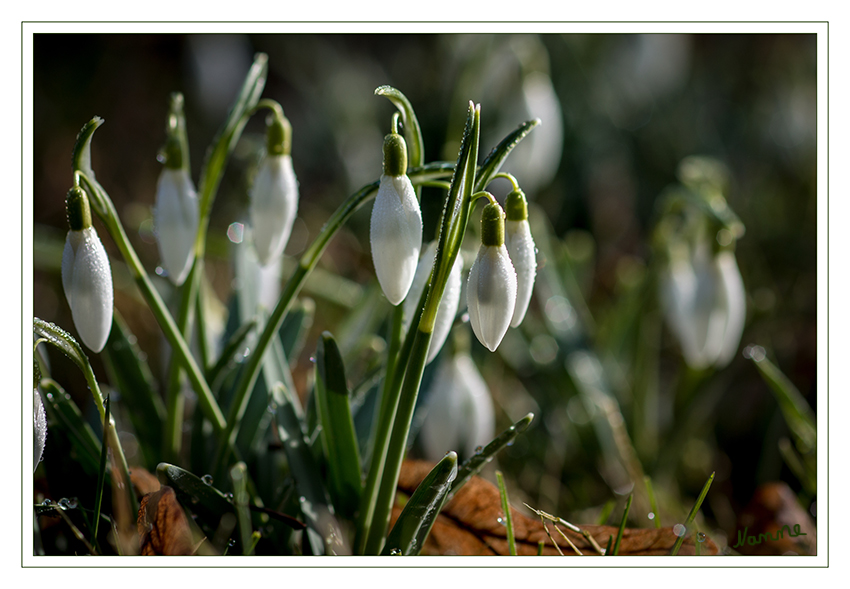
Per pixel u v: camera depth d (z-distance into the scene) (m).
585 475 0.58
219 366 0.45
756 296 0.75
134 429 0.46
